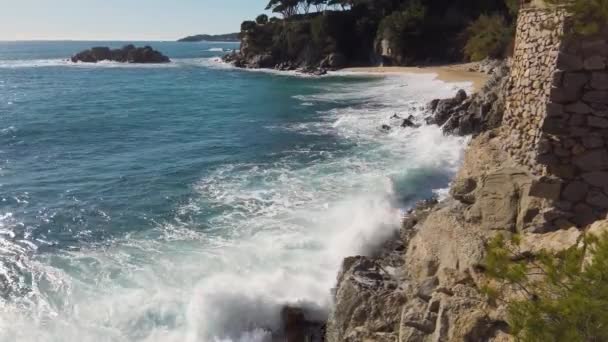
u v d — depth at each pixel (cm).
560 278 541
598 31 835
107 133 3409
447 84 5081
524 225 890
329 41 10325
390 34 9275
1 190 2114
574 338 469
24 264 1398
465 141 2444
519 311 550
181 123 3800
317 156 2502
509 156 1090
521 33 1077
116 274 1305
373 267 1088
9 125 3688
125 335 1048
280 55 11275
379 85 6066
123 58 13488
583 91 857
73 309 1145
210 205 1822
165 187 2109
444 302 752
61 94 6000
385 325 886
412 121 3117
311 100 4953
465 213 1011
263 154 2636
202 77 8712
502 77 2520
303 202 1764
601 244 505
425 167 2109
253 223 1595
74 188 2139
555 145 888
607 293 459
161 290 1198
